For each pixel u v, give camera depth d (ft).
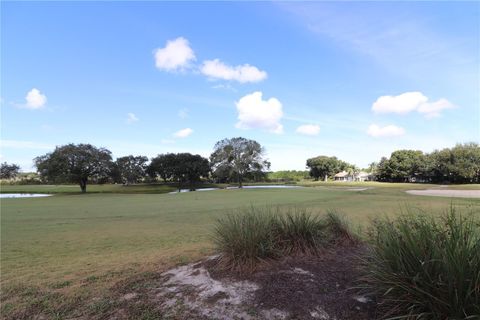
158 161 224.12
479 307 7.61
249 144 217.56
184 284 12.61
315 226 15.71
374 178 310.45
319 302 10.17
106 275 15.12
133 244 24.72
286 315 9.68
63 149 158.71
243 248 13.43
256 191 137.28
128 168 219.00
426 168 232.12
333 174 356.59
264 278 12.05
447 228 9.63
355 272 12.01
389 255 9.60
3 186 232.73
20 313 11.09
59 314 10.87
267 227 14.67
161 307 10.86
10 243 25.81
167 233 29.78
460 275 7.84
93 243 25.49
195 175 218.79
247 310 10.14
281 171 389.60
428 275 8.38
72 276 15.43
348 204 58.08
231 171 213.66
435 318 8.11
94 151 165.37
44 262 19.13
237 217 15.76
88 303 11.63
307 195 97.35
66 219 43.62
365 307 9.69
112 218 43.98
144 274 14.55
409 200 67.10
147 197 107.65
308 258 13.82
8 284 14.34
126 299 11.73
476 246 8.45
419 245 9.10
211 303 10.78
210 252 19.30
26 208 64.64
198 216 43.65
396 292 9.05
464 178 216.74
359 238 16.76
